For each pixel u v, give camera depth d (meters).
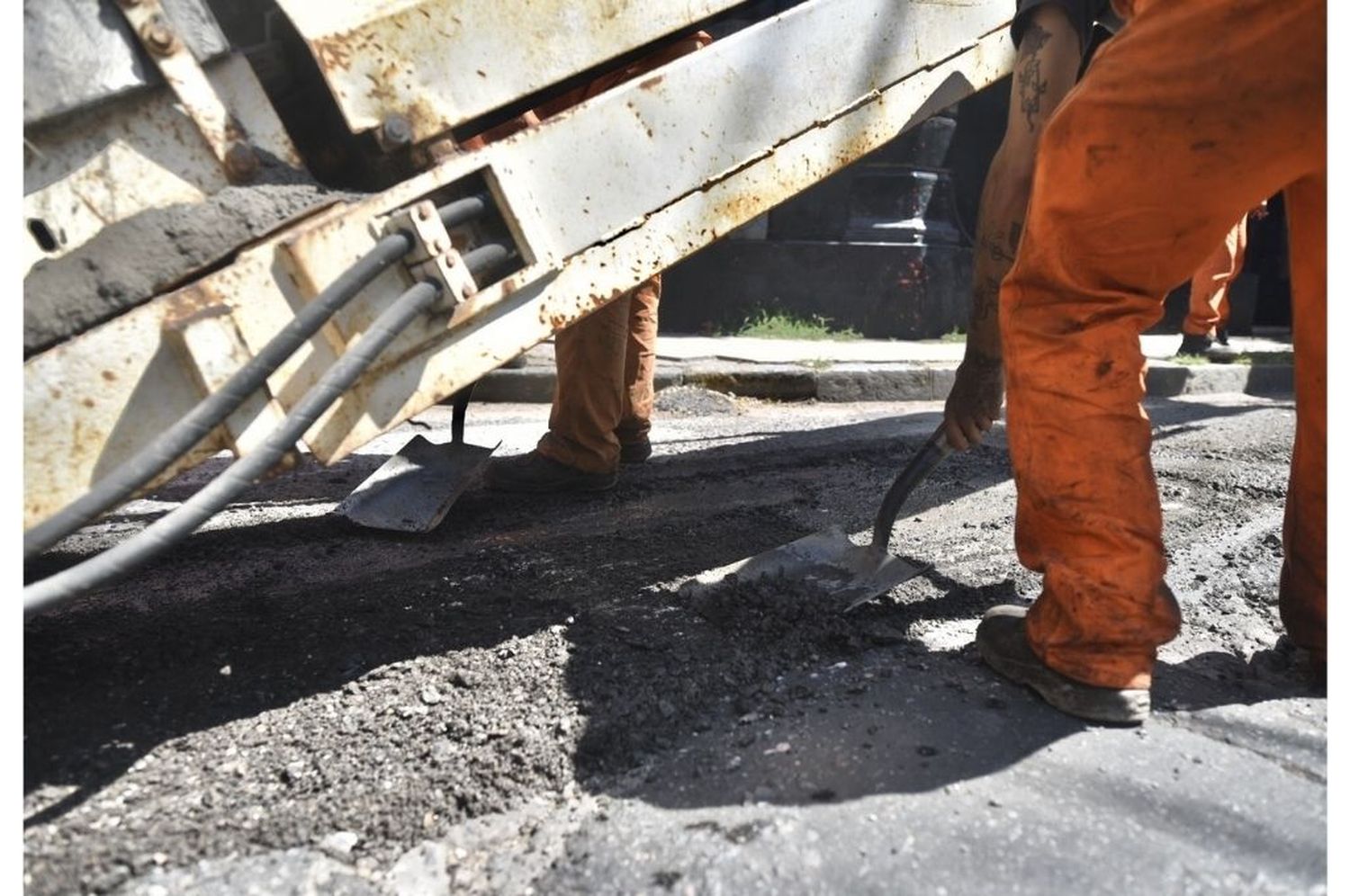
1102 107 1.47
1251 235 12.16
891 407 5.92
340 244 1.64
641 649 1.97
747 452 4.07
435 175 1.73
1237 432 4.52
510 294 1.80
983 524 2.95
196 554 2.62
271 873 1.29
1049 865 1.27
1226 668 1.89
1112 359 1.59
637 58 2.41
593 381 3.18
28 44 1.46
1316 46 1.33
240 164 1.64
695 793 1.46
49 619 2.13
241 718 1.71
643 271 2.00
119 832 1.36
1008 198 2.02
